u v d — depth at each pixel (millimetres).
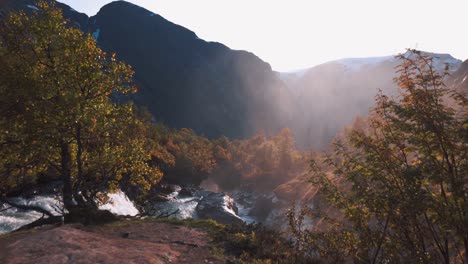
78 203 12312
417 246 5578
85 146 13734
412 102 5637
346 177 6148
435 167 5160
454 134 5176
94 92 12680
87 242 8539
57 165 13477
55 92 11367
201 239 10094
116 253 7852
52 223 11711
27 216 21906
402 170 5430
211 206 40156
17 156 11672
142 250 8391
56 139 11672
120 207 26828
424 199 5059
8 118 10930
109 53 12961
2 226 19984
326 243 7055
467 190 4875
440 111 5285
